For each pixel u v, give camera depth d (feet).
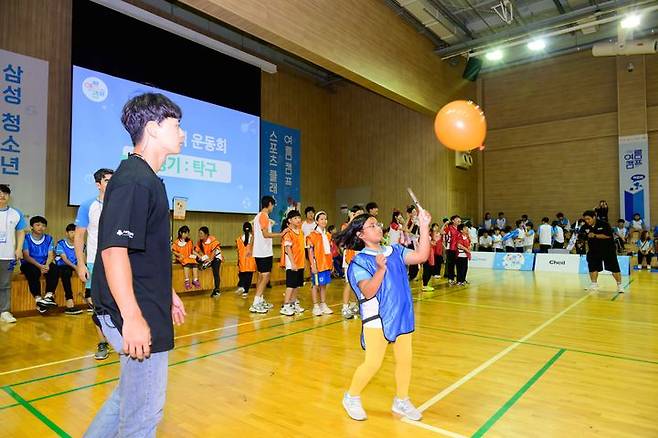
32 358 12.16
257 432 7.56
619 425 7.68
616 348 12.71
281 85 40.24
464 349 12.69
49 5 24.00
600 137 40.45
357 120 45.34
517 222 40.22
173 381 10.16
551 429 7.54
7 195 16.98
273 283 30.14
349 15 27.76
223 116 31.71
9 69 22.22
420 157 41.39
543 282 28.68
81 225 11.44
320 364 11.44
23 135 22.58
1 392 9.52
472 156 44.93
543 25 31.76
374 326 7.76
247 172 33.40
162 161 4.82
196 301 22.62
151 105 4.66
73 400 9.07
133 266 4.27
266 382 10.08
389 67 31.58
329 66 26.84
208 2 19.36
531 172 43.78
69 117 24.59
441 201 39.99
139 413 4.32
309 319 17.44
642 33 35.94
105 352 12.18
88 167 24.03
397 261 8.11
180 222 29.58
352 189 45.47
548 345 13.08
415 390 9.46
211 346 13.25
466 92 44.09
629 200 38.55
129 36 26.14
